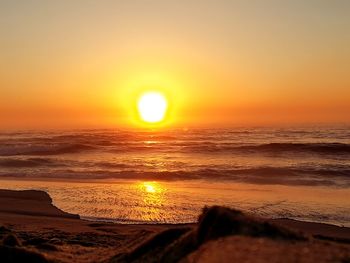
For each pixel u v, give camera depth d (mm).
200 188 25953
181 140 67000
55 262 9414
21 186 27438
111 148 54406
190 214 18766
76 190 25516
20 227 15938
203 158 43156
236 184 27406
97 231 15109
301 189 25156
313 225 16500
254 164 36875
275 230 7543
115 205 20906
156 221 17594
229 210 8211
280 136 73125
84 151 52156
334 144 45688
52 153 50812
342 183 27047
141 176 31250
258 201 21469
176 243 8461
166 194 23797
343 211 19000
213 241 7387
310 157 41656
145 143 61344
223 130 95062
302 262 5891
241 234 7465
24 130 113312
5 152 51625
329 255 6223
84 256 10367
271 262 5918
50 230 15211
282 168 32719
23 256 9234
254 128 103750
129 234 14398
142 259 8641
